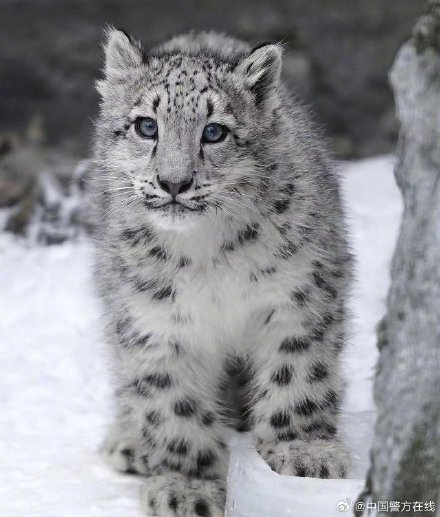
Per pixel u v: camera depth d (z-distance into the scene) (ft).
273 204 35.04
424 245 24.48
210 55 37.83
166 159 33.47
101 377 45.06
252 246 34.86
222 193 34.27
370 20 85.40
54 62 83.51
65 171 64.18
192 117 34.09
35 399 43.29
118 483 36.42
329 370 36.81
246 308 35.81
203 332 35.94
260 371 36.88
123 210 35.58
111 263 36.81
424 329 24.36
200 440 36.58
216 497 34.83
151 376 36.17
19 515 33.27
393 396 24.88
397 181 25.98
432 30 25.05
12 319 50.85
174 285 35.19
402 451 24.57
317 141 40.88
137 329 35.88
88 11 85.61
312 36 84.43
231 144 34.58
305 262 35.42
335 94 82.12
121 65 36.47
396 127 79.82
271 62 36.11
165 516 33.91
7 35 84.48
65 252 57.26
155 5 85.87
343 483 31.40
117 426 39.01
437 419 24.16
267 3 85.92
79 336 48.78
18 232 60.03
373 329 46.62
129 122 34.96
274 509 31.04
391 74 25.84
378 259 53.36
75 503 34.40
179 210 33.65
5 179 64.69
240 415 39.63
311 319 35.94
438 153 24.62
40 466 37.47
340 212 39.50
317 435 36.88
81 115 80.43
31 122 77.56
